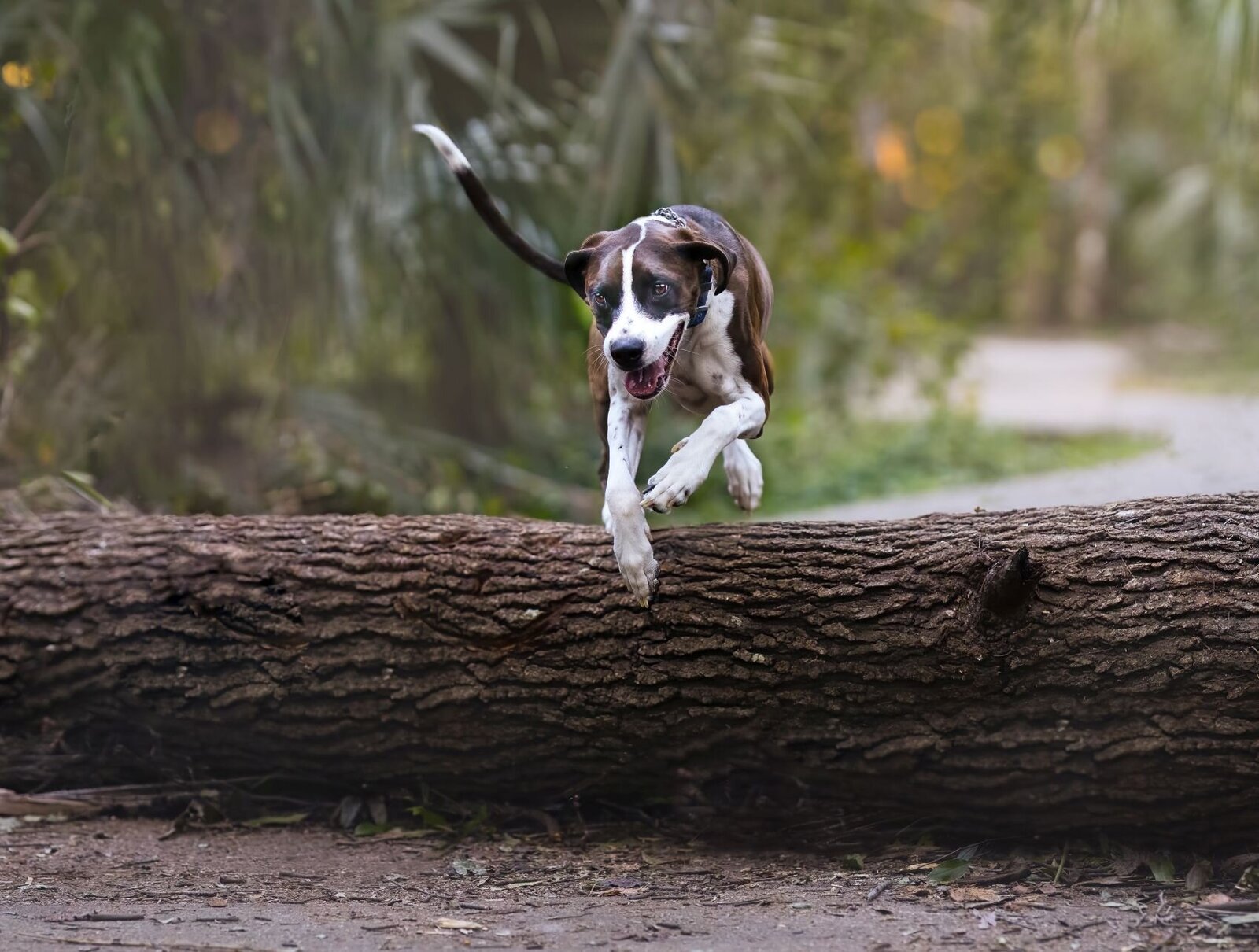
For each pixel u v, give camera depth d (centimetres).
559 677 433
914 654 402
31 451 712
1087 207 3050
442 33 894
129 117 764
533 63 993
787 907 379
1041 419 1494
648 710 426
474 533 460
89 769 491
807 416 1364
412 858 436
